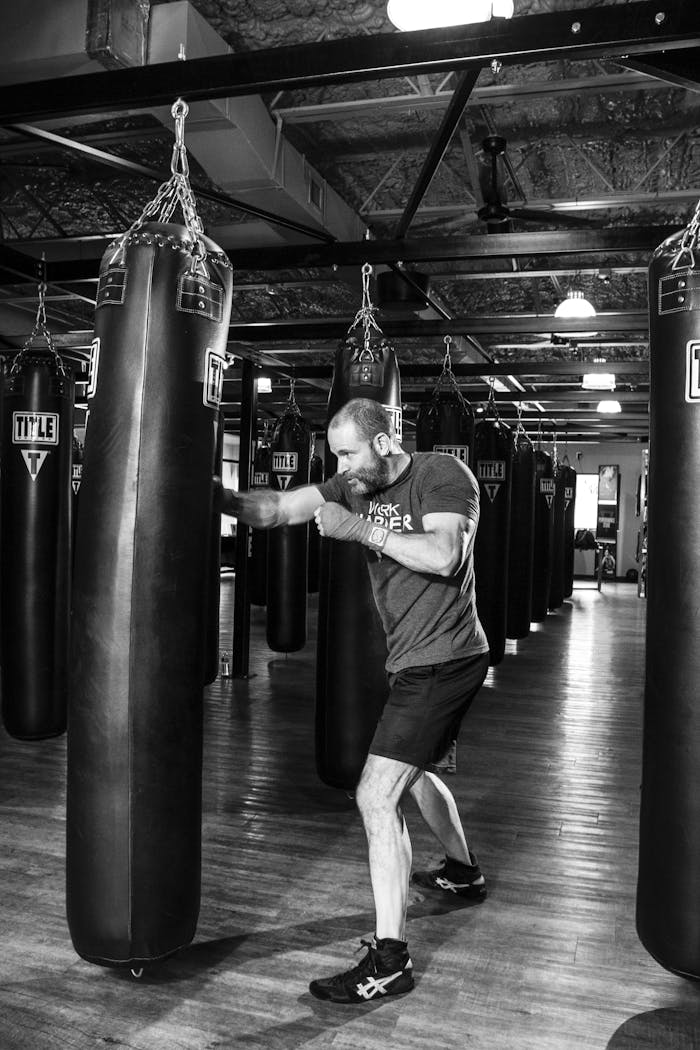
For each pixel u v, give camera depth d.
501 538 6.12
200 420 1.96
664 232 3.60
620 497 17.25
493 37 2.22
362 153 4.62
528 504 7.79
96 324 1.97
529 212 4.10
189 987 2.09
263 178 3.99
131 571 1.87
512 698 5.68
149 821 1.88
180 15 3.22
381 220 5.44
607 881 2.77
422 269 5.91
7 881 2.68
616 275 6.59
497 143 4.07
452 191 5.16
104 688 1.87
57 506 4.03
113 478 1.89
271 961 2.22
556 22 2.18
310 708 5.25
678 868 1.71
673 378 1.76
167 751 1.91
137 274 1.91
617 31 2.14
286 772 3.93
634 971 2.21
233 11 3.48
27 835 3.07
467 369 6.59
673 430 1.75
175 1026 1.93
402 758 2.11
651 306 1.84
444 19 2.31
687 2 2.09
